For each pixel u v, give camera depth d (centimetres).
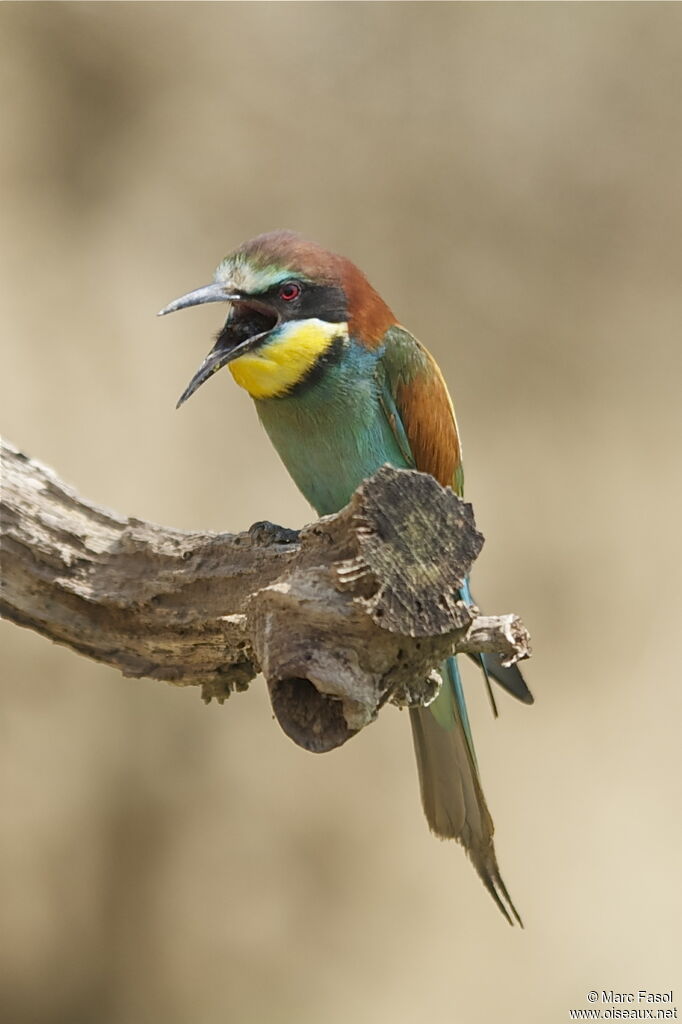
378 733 1165
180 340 1213
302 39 1295
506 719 1189
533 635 1211
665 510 1256
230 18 1289
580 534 1238
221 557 571
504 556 1221
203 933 1129
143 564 589
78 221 1227
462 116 1291
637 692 1206
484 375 1255
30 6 1245
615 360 1283
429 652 491
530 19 1305
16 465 618
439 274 1266
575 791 1179
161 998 1121
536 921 1144
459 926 1146
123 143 1257
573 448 1257
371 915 1138
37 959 1109
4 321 1173
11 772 1116
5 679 1121
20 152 1227
